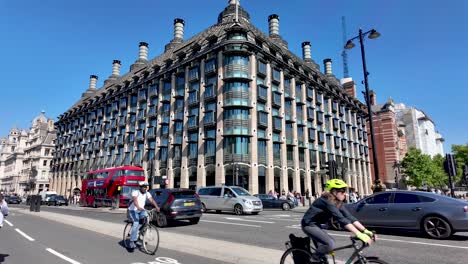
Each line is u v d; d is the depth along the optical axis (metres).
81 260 6.52
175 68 39.44
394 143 59.94
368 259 3.85
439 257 6.62
